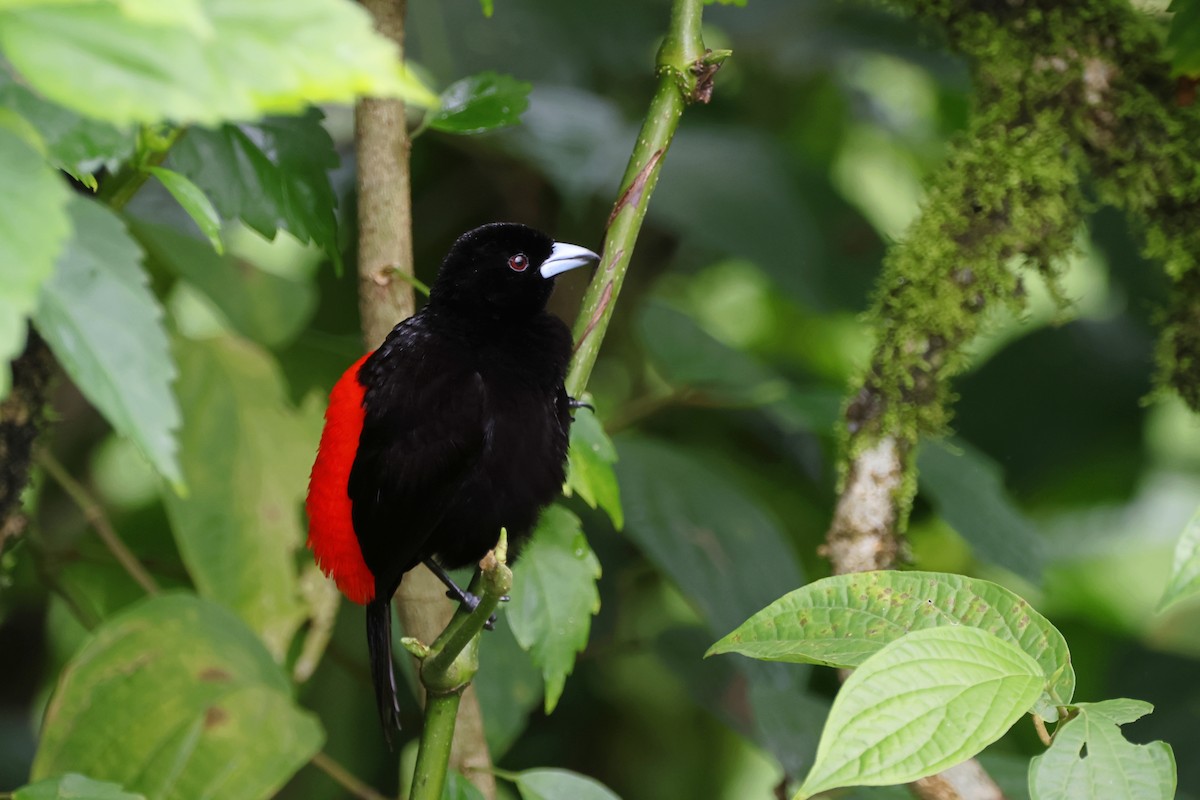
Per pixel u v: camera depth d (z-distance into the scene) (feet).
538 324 23.99
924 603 13.91
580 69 40.60
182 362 29.35
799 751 28.02
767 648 13.82
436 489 22.34
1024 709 11.69
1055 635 13.39
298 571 31.63
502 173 41.24
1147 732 37.68
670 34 20.08
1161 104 24.54
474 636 17.11
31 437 23.18
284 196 22.15
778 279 35.70
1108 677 40.52
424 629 24.70
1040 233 24.75
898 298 24.61
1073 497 45.03
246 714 23.38
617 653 36.96
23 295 8.06
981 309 24.68
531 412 22.98
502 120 21.66
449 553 23.89
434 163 42.11
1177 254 25.05
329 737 37.91
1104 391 42.11
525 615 20.99
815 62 41.32
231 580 28.32
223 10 8.62
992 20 25.07
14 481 23.04
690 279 45.73
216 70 8.46
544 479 23.02
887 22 40.88
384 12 21.70
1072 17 24.67
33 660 39.60
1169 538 46.14
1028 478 42.55
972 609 13.76
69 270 9.73
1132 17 25.08
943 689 11.66
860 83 47.09
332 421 22.88
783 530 41.57
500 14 40.06
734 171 36.52
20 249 8.21
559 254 24.45
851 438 24.39
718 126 39.29
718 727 42.73
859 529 23.81
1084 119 24.77
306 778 37.99
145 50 8.32
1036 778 11.88
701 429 42.06
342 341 36.19
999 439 42.60
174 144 21.44
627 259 20.21
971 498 32.58
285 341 33.76
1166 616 45.34
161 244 32.83
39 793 17.56
